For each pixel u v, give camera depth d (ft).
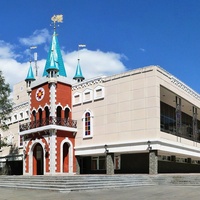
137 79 109.29
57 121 117.39
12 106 152.87
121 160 117.60
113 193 66.13
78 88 125.29
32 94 130.00
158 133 102.99
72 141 122.42
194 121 141.28
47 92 122.11
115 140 111.24
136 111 107.86
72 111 125.70
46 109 122.31
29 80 142.41
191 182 89.66
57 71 122.62
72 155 121.39
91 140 118.21
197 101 141.08
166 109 131.44
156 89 104.88
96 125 117.60
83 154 119.44
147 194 64.28
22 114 153.38
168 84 113.19
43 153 120.78
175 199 57.00
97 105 118.52
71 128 120.98
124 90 111.96
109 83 116.37
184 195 62.03
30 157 123.13
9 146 157.99
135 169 113.39
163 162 123.75
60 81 122.42
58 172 114.11
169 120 132.57
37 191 71.51
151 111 104.47
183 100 128.98
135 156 114.21
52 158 113.70
